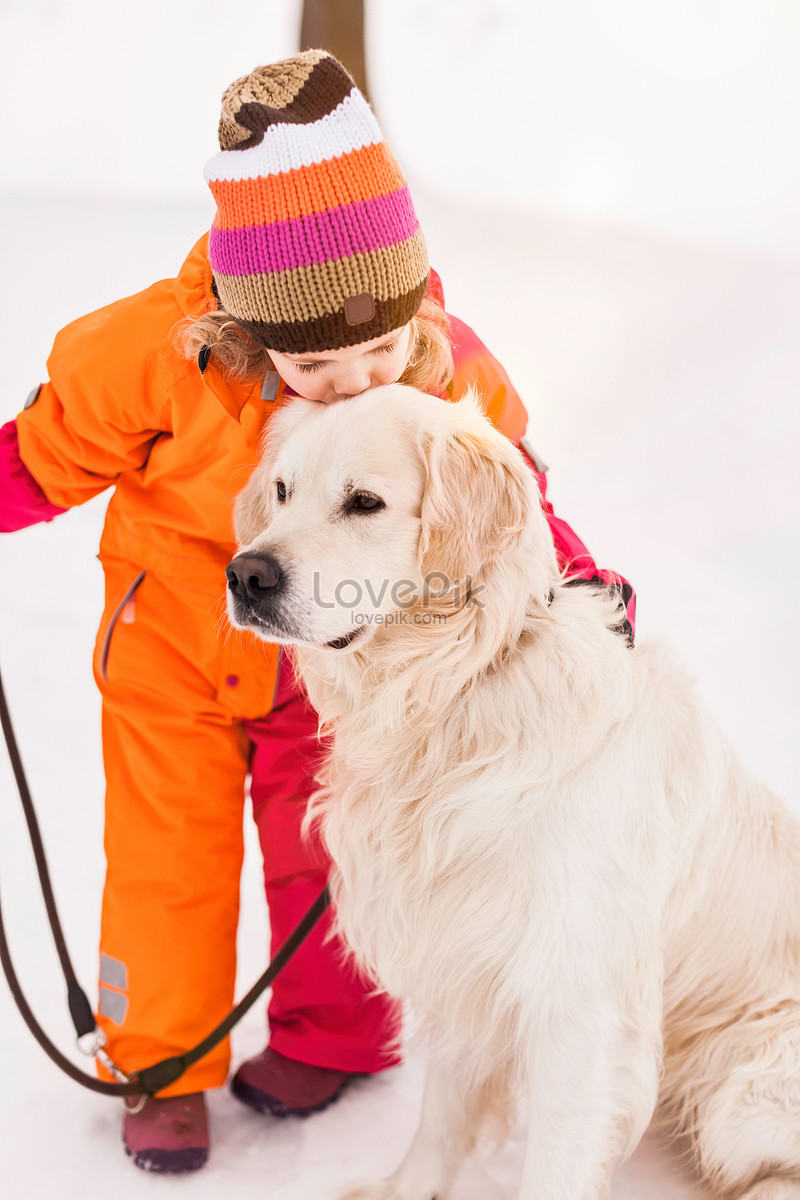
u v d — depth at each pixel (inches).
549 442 239.0
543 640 60.2
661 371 302.0
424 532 58.3
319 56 55.9
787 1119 65.4
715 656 147.9
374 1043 79.8
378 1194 67.6
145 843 72.5
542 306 366.9
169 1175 70.7
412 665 60.5
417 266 57.8
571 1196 60.1
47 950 91.5
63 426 68.9
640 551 183.2
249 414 66.6
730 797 68.3
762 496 214.1
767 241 547.5
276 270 54.7
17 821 109.3
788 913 71.0
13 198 469.1
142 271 346.0
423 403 59.9
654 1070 62.5
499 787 58.6
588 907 58.6
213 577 71.8
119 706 73.3
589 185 642.2
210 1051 74.3
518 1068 64.2
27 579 164.7
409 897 62.6
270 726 75.0
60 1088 78.7
